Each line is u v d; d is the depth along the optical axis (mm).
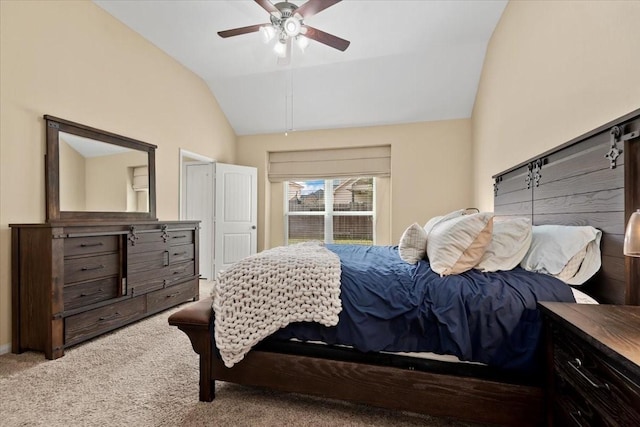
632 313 1038
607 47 1516
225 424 1421
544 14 2182
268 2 2369
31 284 2156
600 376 832
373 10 2957
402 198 4602
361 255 2322
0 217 2207
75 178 2688
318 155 5055
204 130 4516
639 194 1251
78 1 2756
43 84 2480
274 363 1531
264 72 4230
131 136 3295
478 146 3979
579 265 1493
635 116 1229
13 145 2283
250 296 1519
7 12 2252
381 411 1536
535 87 2324
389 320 1410
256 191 5082
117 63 3139
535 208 2191
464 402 1342
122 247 2629
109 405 1559
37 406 1553
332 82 4227
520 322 1286
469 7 2941
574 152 1709
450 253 1614
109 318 2484
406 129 4598
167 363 2004
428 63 3811
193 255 3510
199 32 3354
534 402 1271
